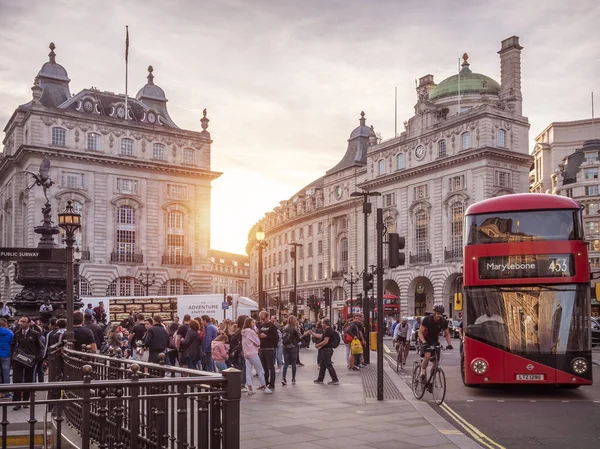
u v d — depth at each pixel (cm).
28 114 6544
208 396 677
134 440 712
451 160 6481
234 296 4334
